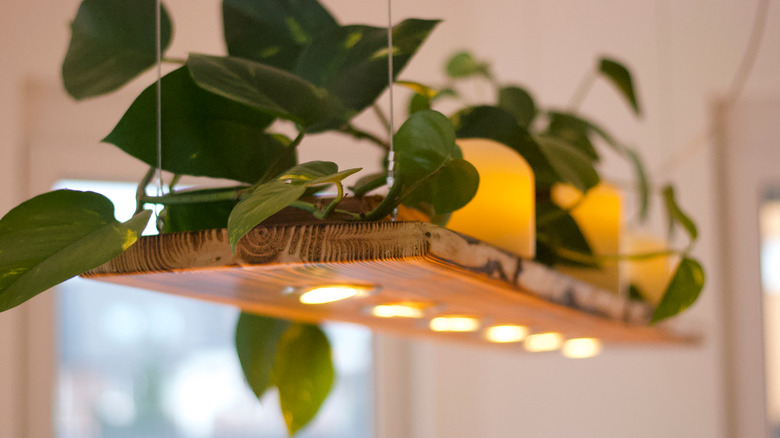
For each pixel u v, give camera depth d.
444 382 2.07
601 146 2.00
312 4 0.66
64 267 0.43
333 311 0.80
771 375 1.91
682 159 1.91
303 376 0.92
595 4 2.06
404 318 0.88
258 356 0.91
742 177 1.92
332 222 0.44
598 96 2.04
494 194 0.66
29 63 1.66
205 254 0.45
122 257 0.47
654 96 1.96
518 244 0.66
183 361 1.93
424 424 2.08
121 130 0.54
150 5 0.66
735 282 1.92
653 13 1.97
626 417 1.95
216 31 1.84
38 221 0.44
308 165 0.45
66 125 1.77
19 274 0.43
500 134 0.69
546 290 0.61
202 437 1.94
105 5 0.65
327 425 2.07
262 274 0.48
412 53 0.63
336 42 0.62
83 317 1.82
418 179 0.49
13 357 1.62
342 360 2.10
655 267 1.01
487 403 2.12
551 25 2.13
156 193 0.55
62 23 1.71
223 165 0.57
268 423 2.00
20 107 1.66
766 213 1.92
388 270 0.46
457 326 0.98
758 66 1.84
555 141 0.73
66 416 1.79
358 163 2.00
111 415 1.85
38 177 1.73
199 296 0.64
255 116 0.58
